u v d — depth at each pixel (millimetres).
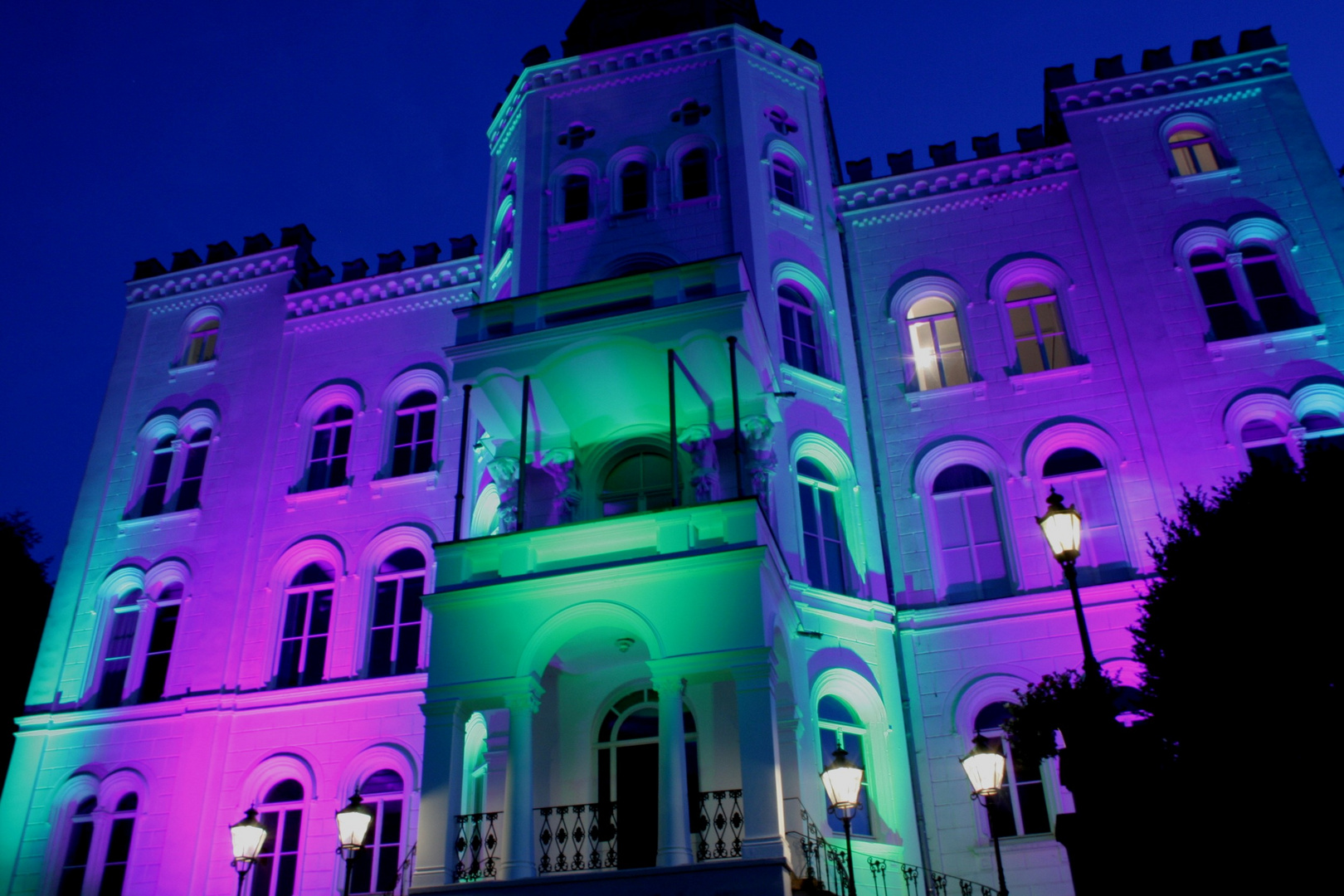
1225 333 21312
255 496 23688
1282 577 12859
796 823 15297
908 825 17578
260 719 21297
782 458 18875
